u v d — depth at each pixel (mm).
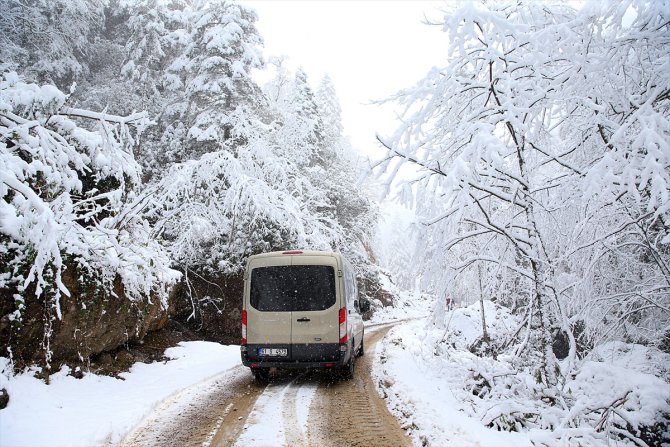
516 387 6680
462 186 5715
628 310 6988
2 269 5938
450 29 5832
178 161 19719
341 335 8320
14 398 5492
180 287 15047
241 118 18047
